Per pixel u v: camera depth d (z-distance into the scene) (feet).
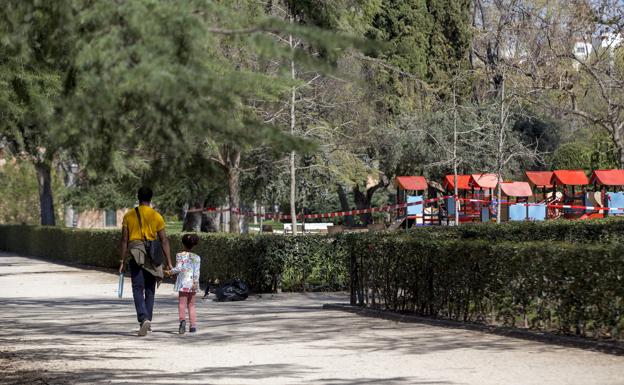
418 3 173.17
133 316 62.39
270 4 55.11
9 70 35.27
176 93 21.39
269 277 83.56
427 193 185.06
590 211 134.41
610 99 113.39
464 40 178.09
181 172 29.04
